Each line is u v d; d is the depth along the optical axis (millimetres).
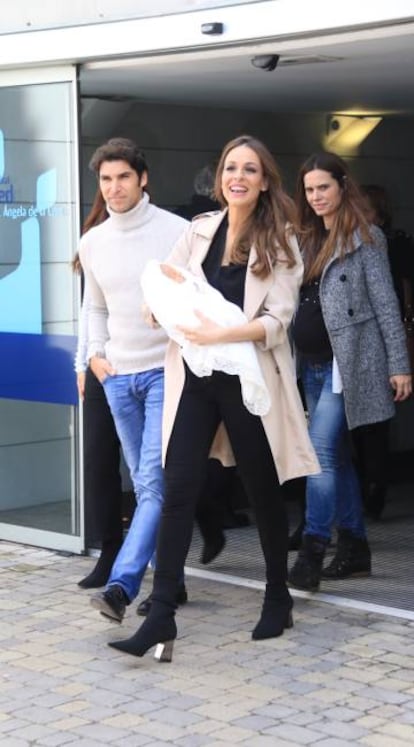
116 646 7582
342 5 8305
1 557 10312
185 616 8617
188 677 7488
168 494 7730
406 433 14133
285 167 13336
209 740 6574
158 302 7648
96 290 8773
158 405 8375
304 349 8938
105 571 9305
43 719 6895
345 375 8734
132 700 7145
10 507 10789
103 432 9133
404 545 10492
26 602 9008
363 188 12047
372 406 8844
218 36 8938
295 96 11844
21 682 7449
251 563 9898
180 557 7723
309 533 9031
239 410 7738
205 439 7770
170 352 7898
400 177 14266
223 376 7699
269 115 13211
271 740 6559
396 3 8086
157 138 12414
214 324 7531
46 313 10398
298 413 7887
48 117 10266
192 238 8055
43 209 10367
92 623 8516
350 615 8570
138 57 9664
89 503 9289
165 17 9211
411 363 12188
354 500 9344
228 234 7926
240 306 7785
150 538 8172
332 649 7910
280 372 7852
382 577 9469
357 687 7281
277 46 8914
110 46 9578
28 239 10469
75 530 10344
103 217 8945
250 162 7719
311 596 8977
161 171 12453
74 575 9719
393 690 7223
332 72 10156
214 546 9672
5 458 10805
